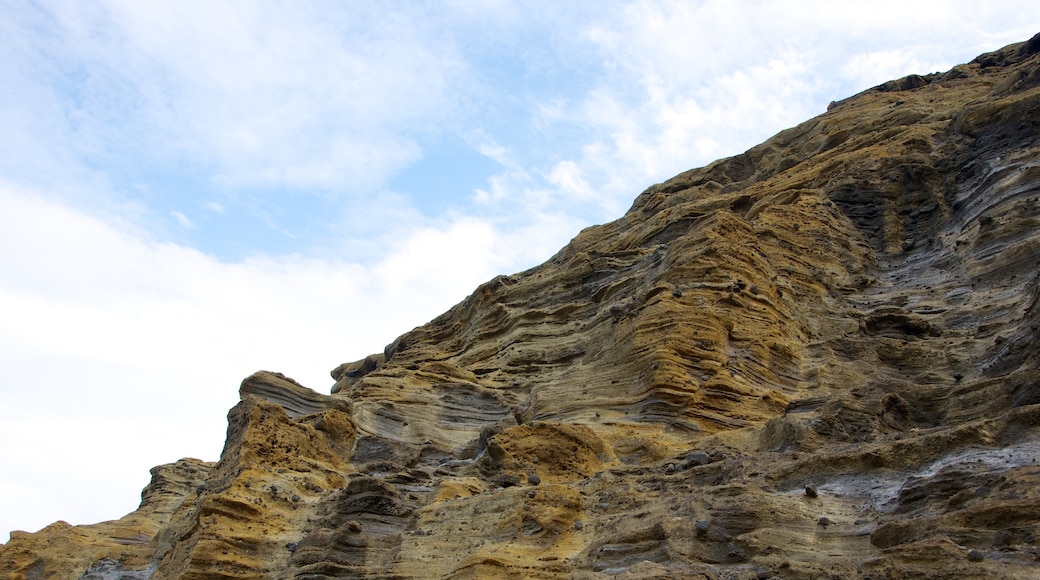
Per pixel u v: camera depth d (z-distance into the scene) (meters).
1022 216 36.03
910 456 20.70
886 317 35.50
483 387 41.06
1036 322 26.70
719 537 20.03
